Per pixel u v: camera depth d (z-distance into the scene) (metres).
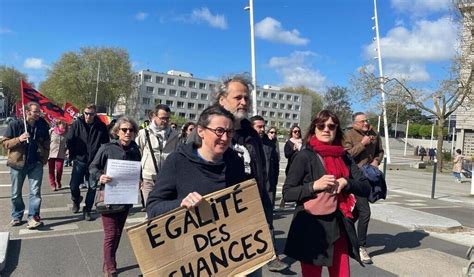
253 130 3.43
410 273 5.50
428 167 29.44
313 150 3.71
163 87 118.38
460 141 36.78
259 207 2.83
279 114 129.38
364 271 5.53
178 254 2.67
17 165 7.06
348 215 3.55
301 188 3.51
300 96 132.38
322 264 3.47
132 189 4.91
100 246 6.27
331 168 3.63
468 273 5.02
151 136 6.88
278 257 5.64
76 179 8.40
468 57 24.88
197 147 2.87
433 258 6.16
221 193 2.76
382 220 8.56
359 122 5.99
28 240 6.50
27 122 7.09
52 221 7.75
